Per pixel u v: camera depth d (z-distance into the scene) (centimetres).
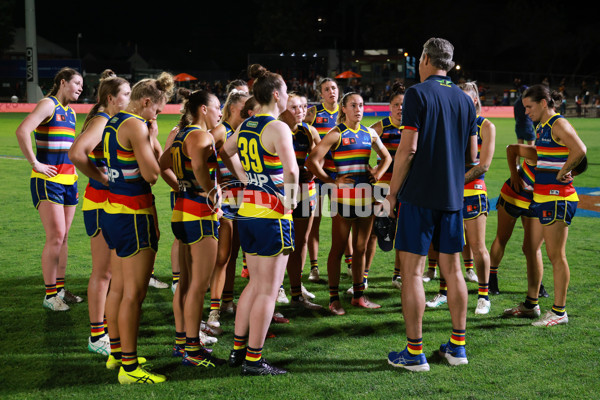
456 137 337
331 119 561
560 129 384
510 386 316
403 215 337
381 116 3095
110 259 362
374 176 461
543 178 402
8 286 489
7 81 3484
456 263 345
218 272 406
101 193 357
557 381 322
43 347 369
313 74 4041
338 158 445
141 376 321
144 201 319
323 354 363
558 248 402
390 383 321
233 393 309
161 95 320
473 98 428
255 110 333
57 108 431
